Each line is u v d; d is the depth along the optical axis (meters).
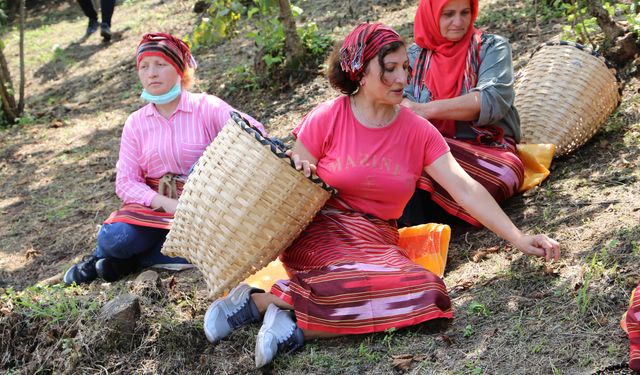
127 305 3.56
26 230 5.61
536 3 6.56
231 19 7.05
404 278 3.30
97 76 9.20
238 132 3.37
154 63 4.13
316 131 3.60
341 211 3.60
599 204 4.05
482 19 7.07
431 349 3.16
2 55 8.23
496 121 4.29
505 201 4.38
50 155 7.16
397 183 3.53
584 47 4.71
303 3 9.16
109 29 10.44
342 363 3.17
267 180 3.31
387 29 3.39
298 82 7.01
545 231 3.93
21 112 8.36
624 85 5.38
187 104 4.26
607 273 3.38
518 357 3.01
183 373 3.38
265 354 3.18
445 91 4.35
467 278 3.70
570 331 3.09
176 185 4.27
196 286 4.06
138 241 4.19
